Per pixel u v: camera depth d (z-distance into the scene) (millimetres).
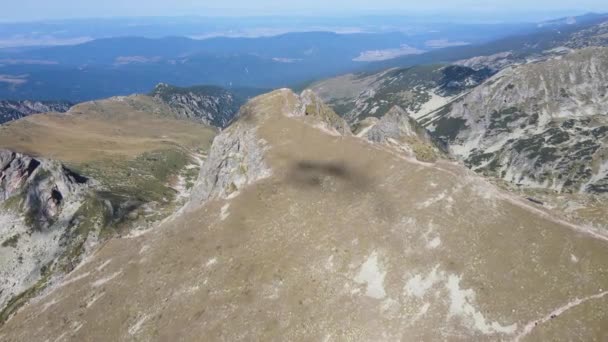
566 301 59312
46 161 179750
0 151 178000
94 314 89812
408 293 65938
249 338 67500
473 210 74688
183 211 119000
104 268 106312
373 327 63000
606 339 54375
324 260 75125
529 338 56531
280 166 102500
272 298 72562
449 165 87812
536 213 72938
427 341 59375
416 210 77188
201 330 72250
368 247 74250
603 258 63094
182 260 91438
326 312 67062
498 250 67438
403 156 95062
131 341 78125
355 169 94125
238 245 87125
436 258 68812
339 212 83875
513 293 61750
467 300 62625
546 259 64750
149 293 87688
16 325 99812
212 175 118188
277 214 90062
